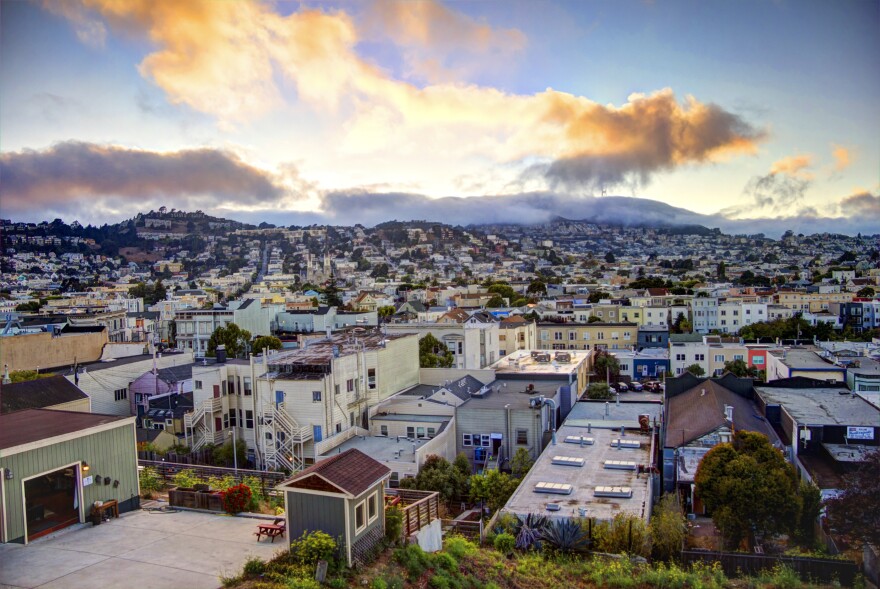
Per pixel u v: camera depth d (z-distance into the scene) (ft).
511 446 155.22
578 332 367.86
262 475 90.27
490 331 283.79
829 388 166.09
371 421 167.73
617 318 459.32
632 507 99.96
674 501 100.73
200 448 164.14
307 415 155.33
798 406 144.66
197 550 61.72
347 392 162.81
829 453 123.44
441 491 126.72
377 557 59.47
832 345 284.61
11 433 67.67
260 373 164.86
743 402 153.48
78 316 387.96
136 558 59.72
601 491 106.22
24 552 60.95
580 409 175.01
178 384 221.05
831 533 93.71
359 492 56.70
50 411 78.64
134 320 431.43
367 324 461.78
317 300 636.89
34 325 337.52
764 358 289.33
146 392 221.05
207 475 91.91
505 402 163.22
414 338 200.23
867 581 77.10
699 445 119.24
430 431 161.58
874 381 183.62
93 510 69.46
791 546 96.02
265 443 157.28
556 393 175.01
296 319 460.14
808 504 97.71
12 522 62.80
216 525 69.36
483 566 70.49
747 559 82.23
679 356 297.12
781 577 76.54
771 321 432.66
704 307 458.09
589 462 125.39
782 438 139.33
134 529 67.87
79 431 68.90
